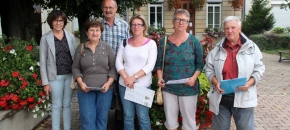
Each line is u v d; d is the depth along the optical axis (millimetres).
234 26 3125
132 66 3658
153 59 3650
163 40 3709
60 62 3875
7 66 4309
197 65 3656
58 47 3848
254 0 21594
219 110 3373
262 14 21297
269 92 7629
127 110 3799
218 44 3365
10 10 6410
